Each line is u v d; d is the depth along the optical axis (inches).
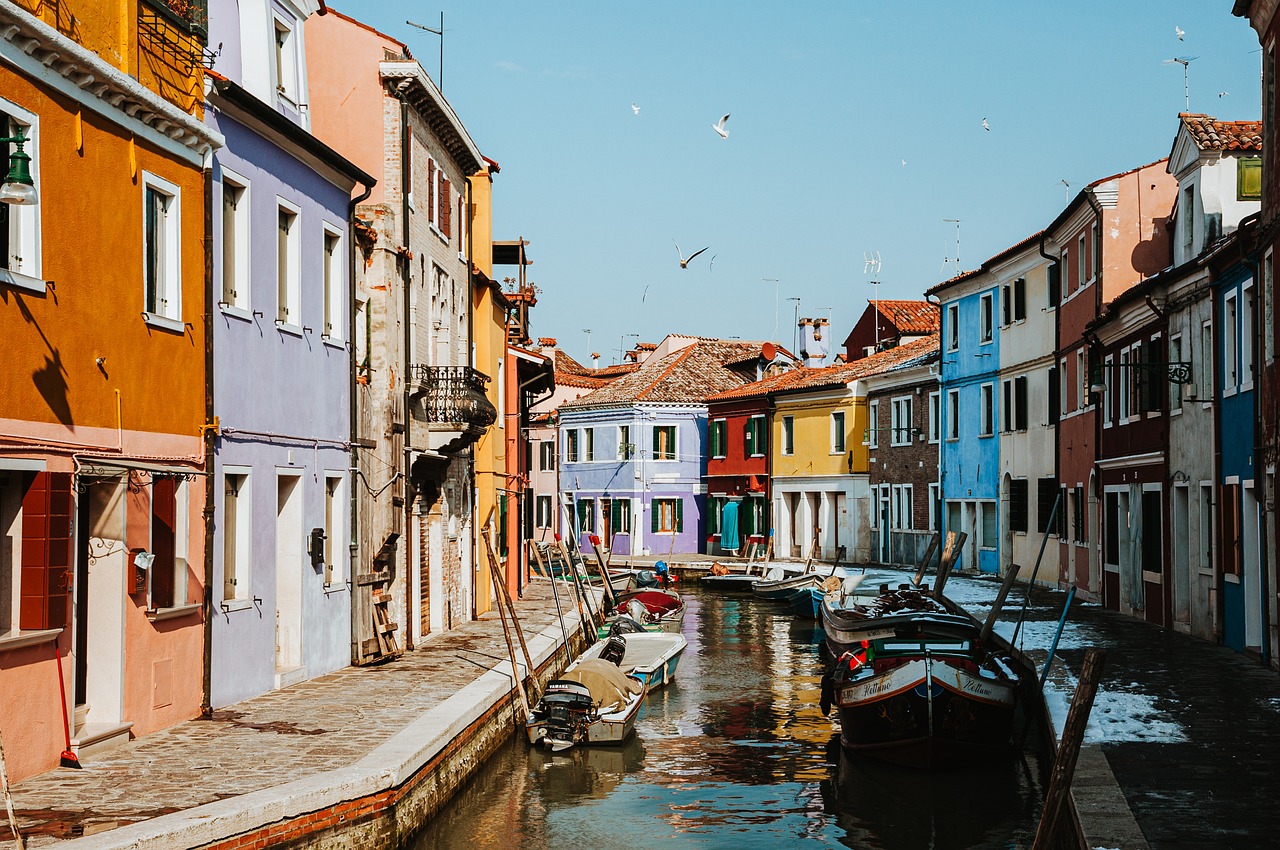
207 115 498.3
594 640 961.5
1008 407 1342.3
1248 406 676.1
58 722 396.5
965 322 1448.1
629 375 2214.6
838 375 1761.8
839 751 632.4
